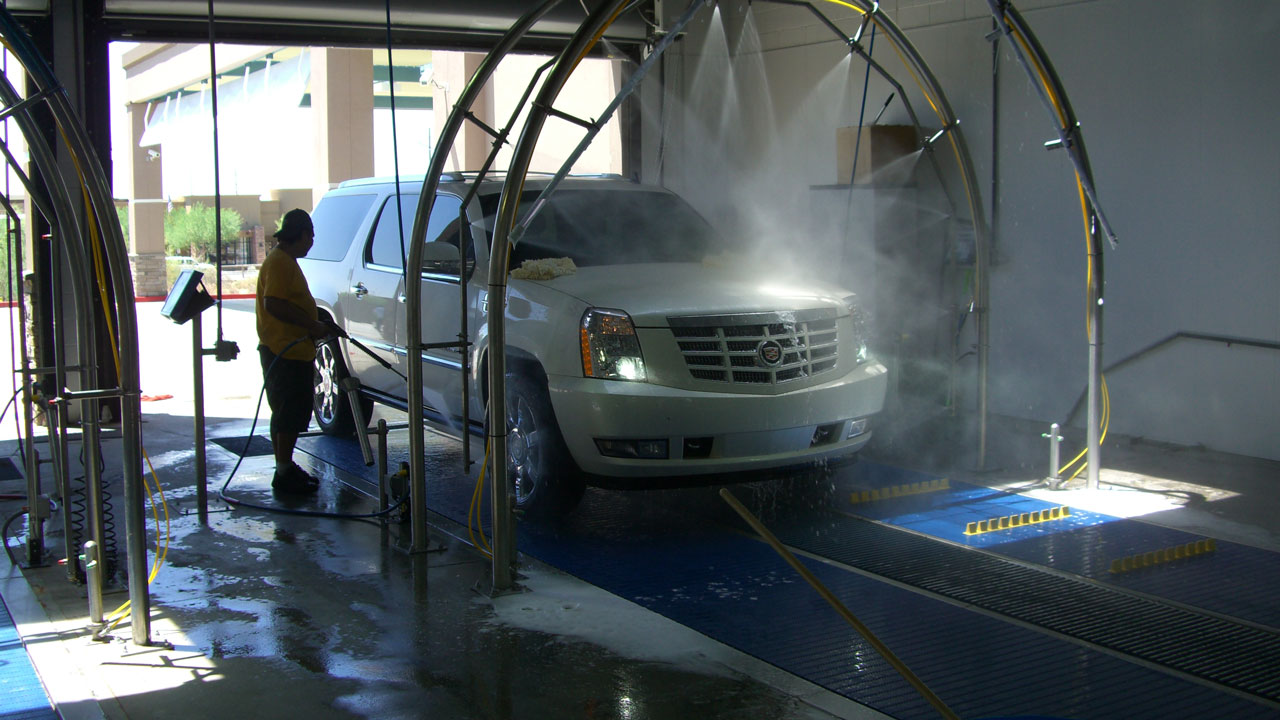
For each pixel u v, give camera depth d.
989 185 9.10
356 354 8.10
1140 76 8.03
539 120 4.68
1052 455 6.87
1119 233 8.27
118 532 5.98
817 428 5.93
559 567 5.33
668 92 10.98
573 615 4.63
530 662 4.11
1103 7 8.23
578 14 10.20
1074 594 4.88
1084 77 8.41
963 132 9.27
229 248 29.80
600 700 3.77
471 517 5.79
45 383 6.10
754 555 5.50
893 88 9.76
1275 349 7.36
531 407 6.02
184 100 28.61
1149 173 8.03
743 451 5.72
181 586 5.05
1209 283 7.72
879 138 9.13
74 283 5.09
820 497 6.64
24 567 5.32
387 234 7.81
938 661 4.12
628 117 11.10
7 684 3.96
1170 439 8.09
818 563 5.36
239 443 8.53
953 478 7.19
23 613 4.70
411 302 5.36
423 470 5.50
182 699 3.79
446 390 6.94
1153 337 8.09
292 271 6.58
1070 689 3.86
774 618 4.59
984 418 7.34
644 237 7.06
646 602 4.80
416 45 9.94
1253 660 4.14
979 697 3.79
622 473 5.65
